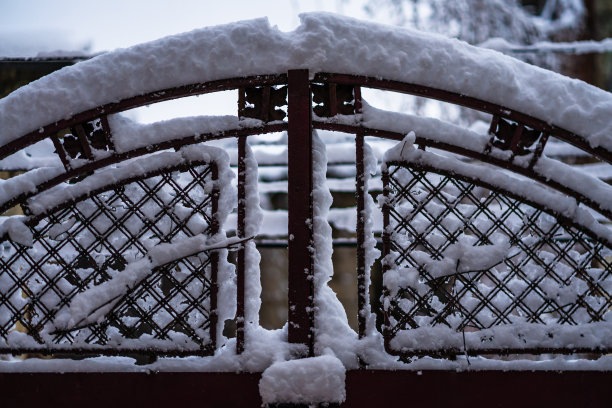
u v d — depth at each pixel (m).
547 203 2.39
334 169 5.25
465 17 6.17
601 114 2.36
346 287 5.74
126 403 2.42
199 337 2.42
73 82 2.49
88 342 2.45
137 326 2.50
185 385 2.41
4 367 2.46
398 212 2.45
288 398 2.21
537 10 6.18
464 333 2.36
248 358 2.39
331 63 2.45
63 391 2.44
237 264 2.46
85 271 2.46
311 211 2.46
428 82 2.42
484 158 2.44
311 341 2.39
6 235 2.45
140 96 2.46
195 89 2.46
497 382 2.35
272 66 2.46
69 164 2.49
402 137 2.47
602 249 2.44
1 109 2.49
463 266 2.37
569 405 2.32
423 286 2.41
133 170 2.45
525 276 2.39
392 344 2.38
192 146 2.48
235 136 2.52
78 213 2.48
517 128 2.41
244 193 2.48
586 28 5.93
